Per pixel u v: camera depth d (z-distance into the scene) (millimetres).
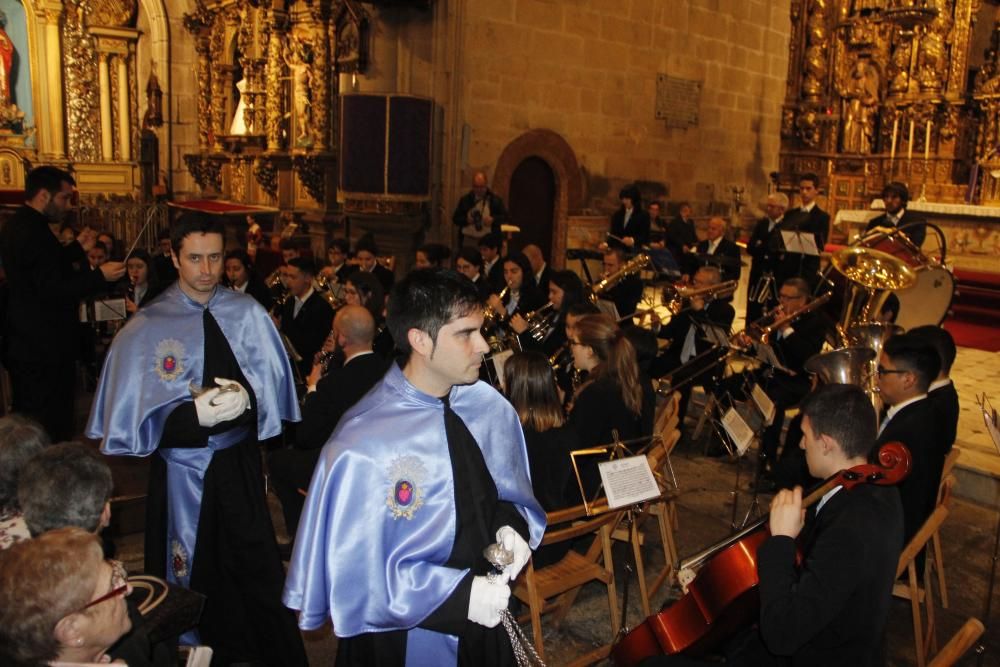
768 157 15586
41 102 16484
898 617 4289
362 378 4227
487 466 2277
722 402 6566
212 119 16438
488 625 2020
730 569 2664
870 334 5066
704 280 6891
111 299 6344
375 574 2025
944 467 4211
